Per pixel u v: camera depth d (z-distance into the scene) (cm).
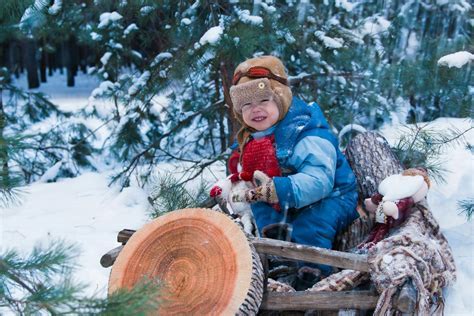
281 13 488
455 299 276
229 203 314
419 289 223
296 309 236
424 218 293
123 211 465
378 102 558
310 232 293
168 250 244
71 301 170
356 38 518
